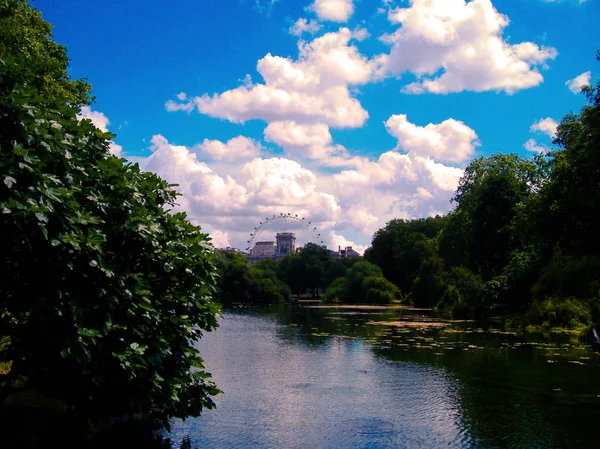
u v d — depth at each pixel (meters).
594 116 19.88
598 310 26.33
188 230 8.70
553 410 10.11
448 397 11.20
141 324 7.00
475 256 45.03
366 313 46.91
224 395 11.44
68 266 5.99
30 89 6.23
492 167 50.91
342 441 8.24
